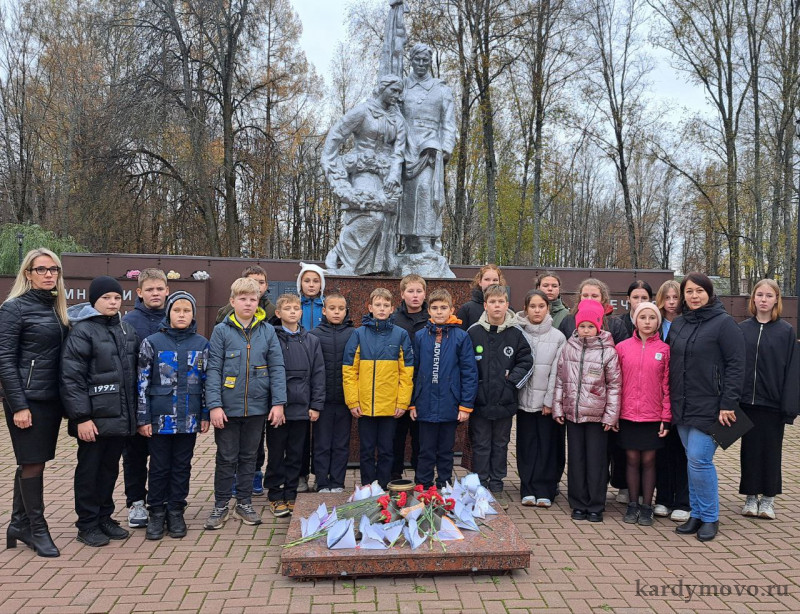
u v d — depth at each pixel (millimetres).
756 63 21312
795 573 3744
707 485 4340
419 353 4914
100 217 19312
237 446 4508
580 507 4723
